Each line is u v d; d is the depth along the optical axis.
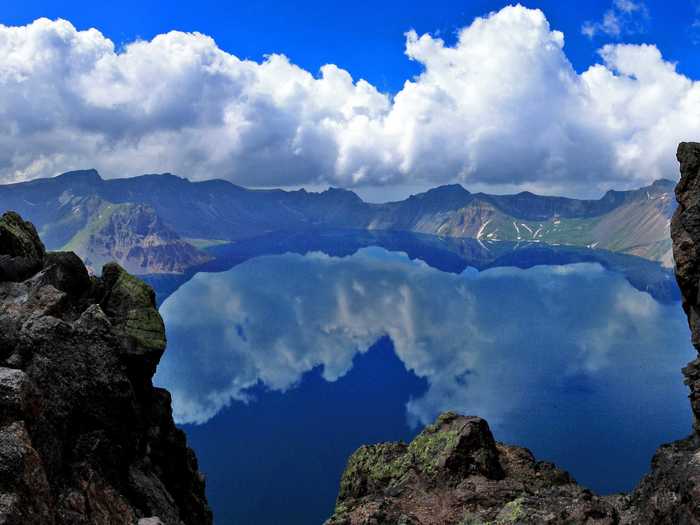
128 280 33.31
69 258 32.81
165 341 31.02
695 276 34.41
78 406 25.92
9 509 18.81
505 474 52.06
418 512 45.62
